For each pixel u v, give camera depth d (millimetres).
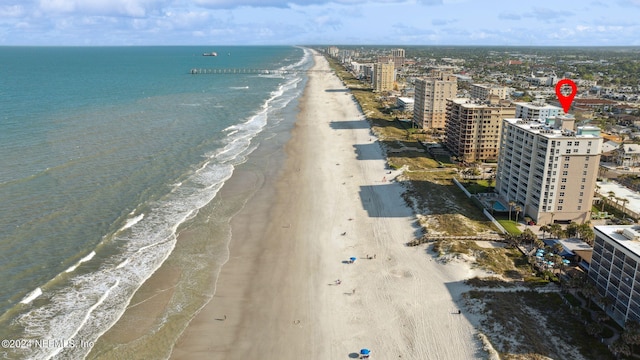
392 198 126375
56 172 132625
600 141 101500
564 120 113812
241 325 73750
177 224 106688
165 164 147125
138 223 105875
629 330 64562
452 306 77938
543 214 107500
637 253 68625
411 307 77938
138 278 84875
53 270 85438
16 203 110625
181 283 84312
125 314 74875
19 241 94062
